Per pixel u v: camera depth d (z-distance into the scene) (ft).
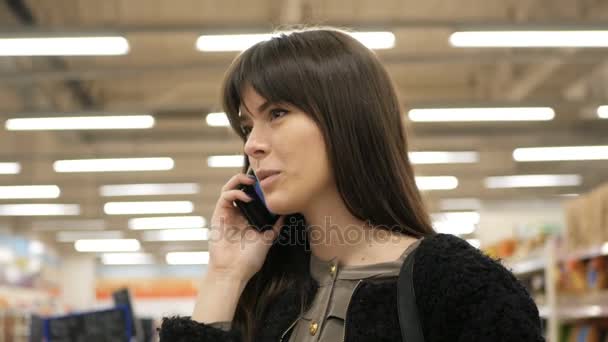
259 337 3.40
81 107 34.04
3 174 45.03
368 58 3.29
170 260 83.10
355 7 25.02
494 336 2.52
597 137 36.60
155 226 59.93
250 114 3.28
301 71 3.14
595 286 14.70
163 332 3.29
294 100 3.12
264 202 3.62
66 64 29.76
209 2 25.02
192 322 3.27
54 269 72.28
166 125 40.09
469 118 26.37
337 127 3.09
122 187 47.26
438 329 2.69
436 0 25.36
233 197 3.64
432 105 25.66
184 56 30.14
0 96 31.65
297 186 3.11
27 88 30.48
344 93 3.13
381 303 2.87
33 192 42.55
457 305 2.64
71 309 55.57
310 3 23.99
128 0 24.52
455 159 37.78
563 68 31.94
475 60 25.22
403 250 3.07
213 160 36.58
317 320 3.10
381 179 3.11
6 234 56.18
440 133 38.09
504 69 31.91
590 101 26.61
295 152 3.11
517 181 46.85
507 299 2.58
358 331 2.85
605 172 44.96
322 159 3.11
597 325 15.29
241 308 3.62
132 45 28.60
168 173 47.01
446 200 54.08
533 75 30.19
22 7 22.38
